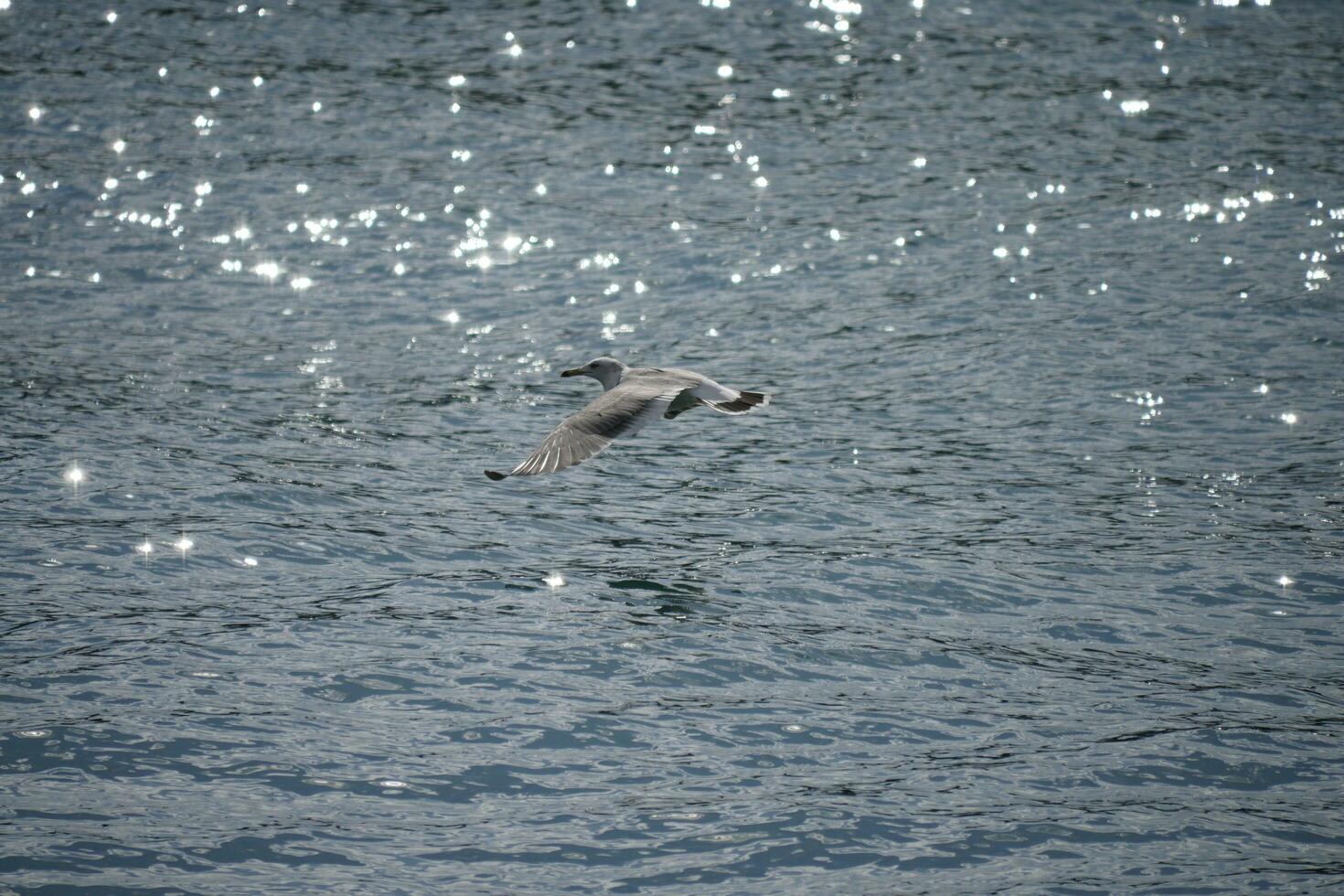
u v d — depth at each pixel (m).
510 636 16.62
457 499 20.72
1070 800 13.60
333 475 21.25
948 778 13.95
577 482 21.62
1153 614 17.55
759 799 13.48
